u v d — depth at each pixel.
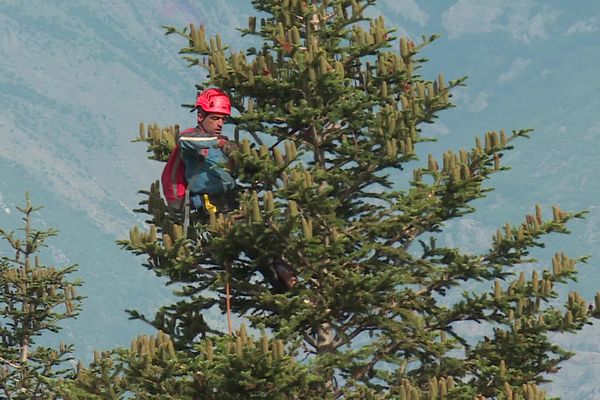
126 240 48.06
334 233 47.25
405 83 53.19
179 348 49.72
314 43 50.44
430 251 51.22
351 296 47.66
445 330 51.03
